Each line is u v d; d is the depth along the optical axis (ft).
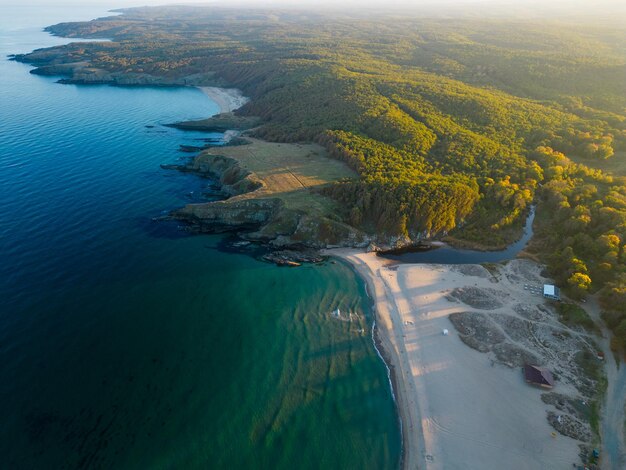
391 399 183.83
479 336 216.74
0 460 148.46
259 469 153.28
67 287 234.79
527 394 184.65
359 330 220.43
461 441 165.99
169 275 253.03
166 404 173.47
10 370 181.27
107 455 152.76
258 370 193.06
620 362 200.13
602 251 254.27
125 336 204.95
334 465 156.56
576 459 158.40
